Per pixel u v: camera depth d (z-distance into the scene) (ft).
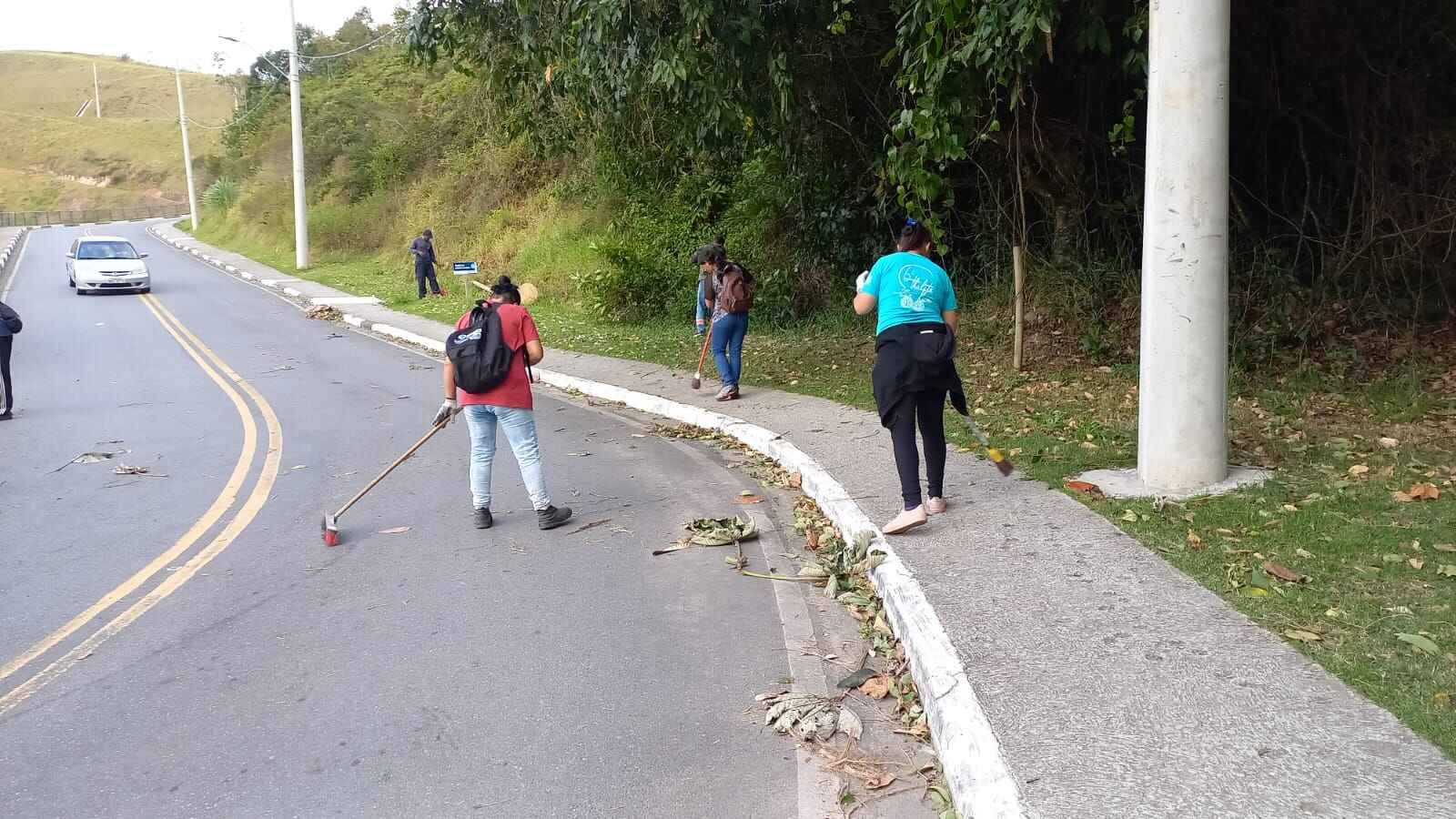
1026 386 33.35
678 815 11.51
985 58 24.57
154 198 317.63
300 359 53.06
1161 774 10.75
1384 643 13.44
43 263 124.88
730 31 31.35
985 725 11.97
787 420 31.22
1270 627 14.16
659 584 19.02
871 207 48.78
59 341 60.85
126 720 14.16
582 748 13.05
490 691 14.73
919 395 19.16
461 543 21.80
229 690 14.98
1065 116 39.27
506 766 12.64
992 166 42.27
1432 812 9.82
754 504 24.21
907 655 15.06
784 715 13.62
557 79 39.27
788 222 55.98
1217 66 19.35
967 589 16.20
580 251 77.30
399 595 18.74
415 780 12.37
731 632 16.71
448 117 118.01
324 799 12.01
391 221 119.55
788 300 51.52
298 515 24.26
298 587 19.31
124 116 428.97
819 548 20.72
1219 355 20.39
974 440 26.58
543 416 36.86
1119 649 13.75
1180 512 19.22
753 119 39.60
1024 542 18.17
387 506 24.88
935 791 11.89
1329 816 9.85
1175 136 19.63
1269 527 18.07
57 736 13.75
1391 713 11.69
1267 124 37.11
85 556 21.52
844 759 12.68
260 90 180.86
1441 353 30.58
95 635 17.19
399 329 63.31
